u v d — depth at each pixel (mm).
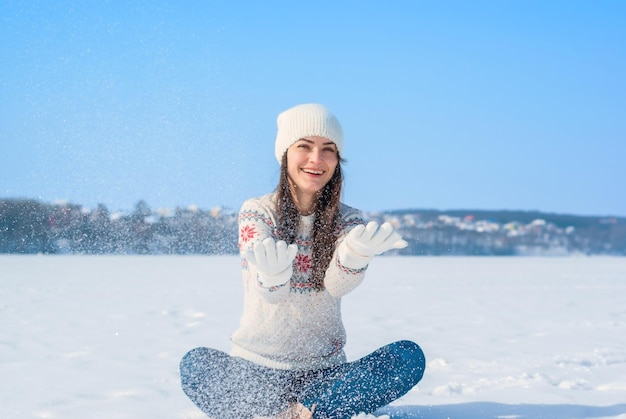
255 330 2393
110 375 3609
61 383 3385
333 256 2357
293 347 2396
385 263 24828
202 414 2650
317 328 2420
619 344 5035
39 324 5969
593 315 7320
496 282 13359
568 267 22312
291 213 2422
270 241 2072
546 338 5383
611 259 35250
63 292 9320
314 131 2369
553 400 2977
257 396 2352
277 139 2490
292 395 2391
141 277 12844
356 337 5266
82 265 17641
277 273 2109
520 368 3893
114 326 5832
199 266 17797
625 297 9844
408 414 2682
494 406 2846
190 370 2377
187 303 7871
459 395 3102
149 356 4266
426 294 10023
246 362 2379
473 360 4203
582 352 4582
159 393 3121
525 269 20156
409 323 6324
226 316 6605
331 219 2414
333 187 2445
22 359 4156
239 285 10844
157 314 6770
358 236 2207
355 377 2295
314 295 2400
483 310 7754
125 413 2695
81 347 4648
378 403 2357
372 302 8602
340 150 2451
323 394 2287
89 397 3059
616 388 3301
